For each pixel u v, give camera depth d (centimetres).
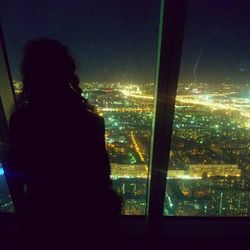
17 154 148
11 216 274
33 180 153
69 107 149
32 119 145
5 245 255
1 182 230
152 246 261
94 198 154
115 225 165
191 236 264
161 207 250
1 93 194
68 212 155
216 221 279
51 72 146
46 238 160
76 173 150
